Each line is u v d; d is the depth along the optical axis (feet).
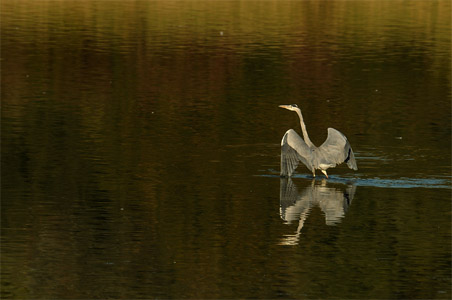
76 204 49.11
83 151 62.03
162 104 81.61
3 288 37.01
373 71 101.71
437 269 39.45
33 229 44.65
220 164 58.80
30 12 154.71
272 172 56.85
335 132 54.19
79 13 154.10
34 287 37.06
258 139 67.00
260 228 45.27
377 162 59.67
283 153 55.16
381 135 68.64
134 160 59.57
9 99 82.84
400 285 37.58
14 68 101.14
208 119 74.79
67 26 137.08
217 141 66.13
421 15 157.89
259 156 61.31
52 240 43.01
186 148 63.46
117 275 38.52
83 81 93.86
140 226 45.34
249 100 84.38
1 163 58.29
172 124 72.43
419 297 36.29
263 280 38.04
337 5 171.94
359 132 69.97
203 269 39.29
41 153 61.31
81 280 37.88
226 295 36.37
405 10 164.86
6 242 42.73
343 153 53.47
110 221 46.09
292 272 39.01
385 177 55.67
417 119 75.41
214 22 143.95
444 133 69.51
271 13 157.69
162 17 149.79
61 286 37.24
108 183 53.62
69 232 44.24
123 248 41.96
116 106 80.12
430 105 81.92
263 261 40.37
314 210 48.52
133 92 87.76
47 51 113.19
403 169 57.72
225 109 79.61
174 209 48.39
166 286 37.24
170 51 114.32
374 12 161.58
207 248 42.11
